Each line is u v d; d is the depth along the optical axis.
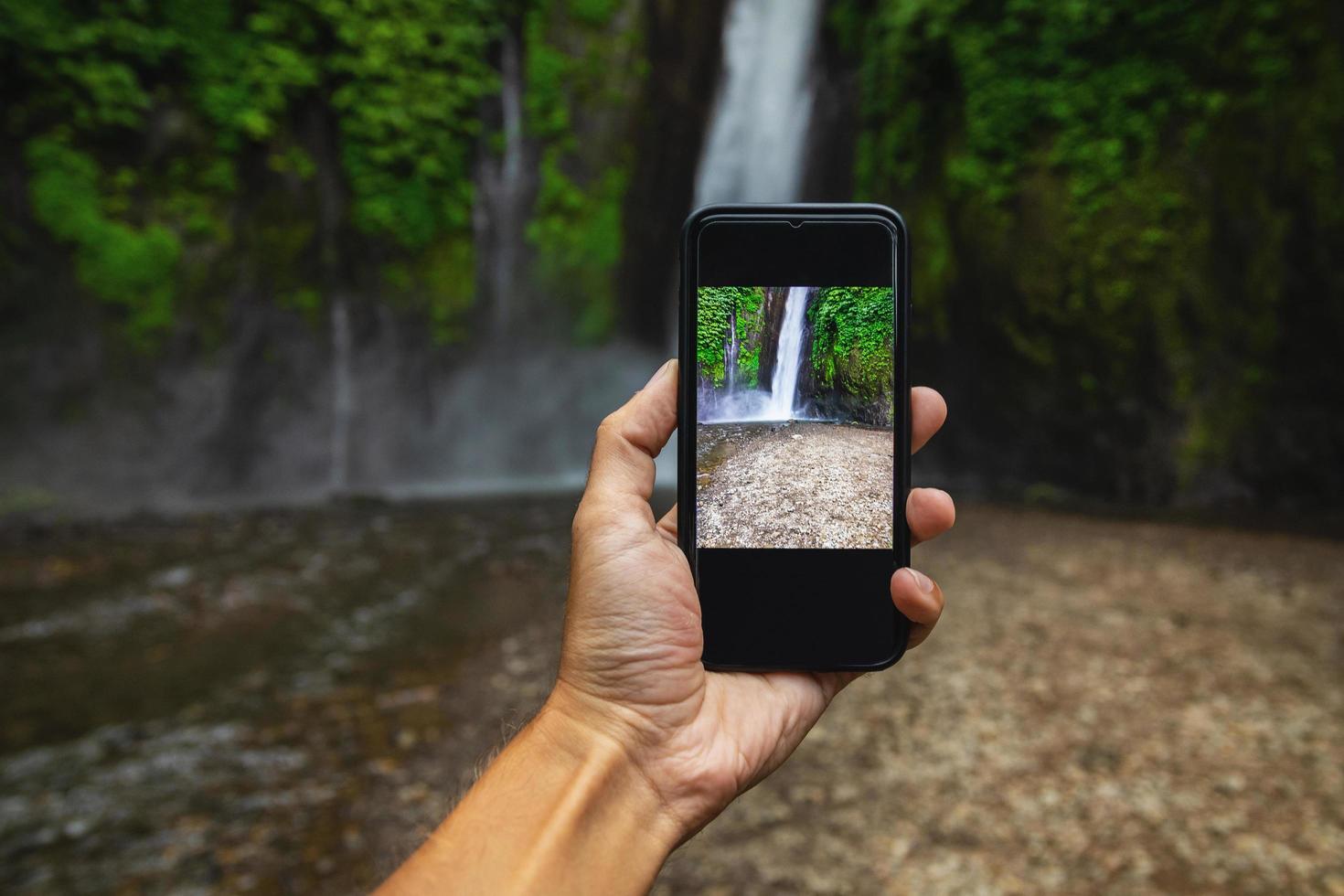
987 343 11.96
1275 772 3.86
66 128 10.98
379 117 13.12
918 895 3.14
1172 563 7.58
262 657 6.02
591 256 15.69
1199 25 9.78
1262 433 9.60
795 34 15.58
